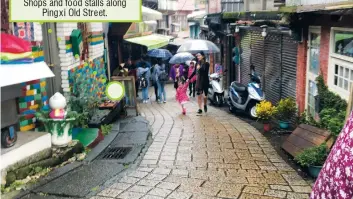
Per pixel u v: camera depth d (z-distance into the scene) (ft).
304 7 25.95
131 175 19.11
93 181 17.90
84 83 30.83
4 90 16.60
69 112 21.15
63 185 17.38
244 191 17.37
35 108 21.84
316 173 19.16
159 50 71.97
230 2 58.29
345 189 3.23
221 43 62.03
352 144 3.26
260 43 42.96
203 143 26.53
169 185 17.89
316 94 27.61
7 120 17.01
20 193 16.37
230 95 41.39
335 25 23.97
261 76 42.91
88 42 34.12
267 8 44.11
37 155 18.53
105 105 31.65
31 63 17.40
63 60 26.81
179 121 35.78
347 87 22.53
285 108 31.27
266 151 24.77
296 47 32.58
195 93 59.21
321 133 22.15
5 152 16.60
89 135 24.54
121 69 49.21
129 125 30.12
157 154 23.29
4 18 18.66
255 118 37.42
